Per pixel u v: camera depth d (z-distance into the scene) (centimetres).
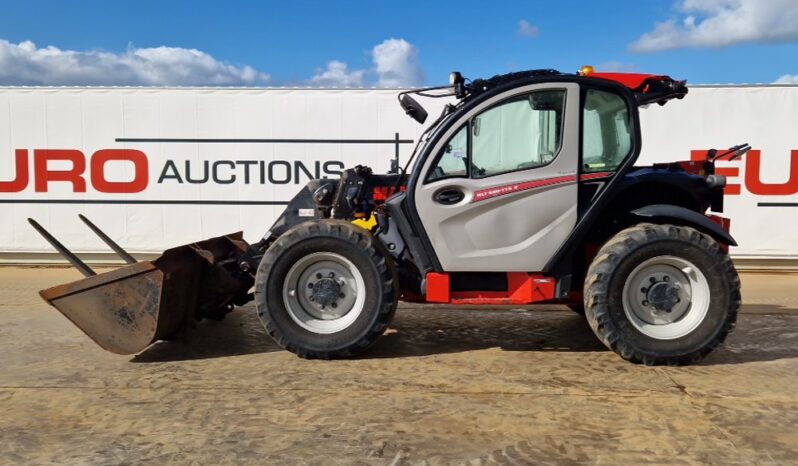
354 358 436
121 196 845
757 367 414
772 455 283
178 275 433
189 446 293
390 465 274
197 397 357
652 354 412
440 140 425
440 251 430
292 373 401
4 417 328
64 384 379
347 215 487
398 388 372
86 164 841
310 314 438
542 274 436
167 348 462
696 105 802
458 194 428
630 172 457
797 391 366
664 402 348
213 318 521
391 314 428
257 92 832
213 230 849
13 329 519
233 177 842
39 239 854
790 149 796
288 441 298
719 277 412
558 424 318
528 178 423
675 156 809
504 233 427
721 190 461
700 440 299
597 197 428
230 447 292
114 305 415
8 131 836
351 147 838
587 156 434
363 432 308
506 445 294
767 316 579
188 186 845
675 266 421
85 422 321
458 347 468
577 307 565
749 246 812
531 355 445
